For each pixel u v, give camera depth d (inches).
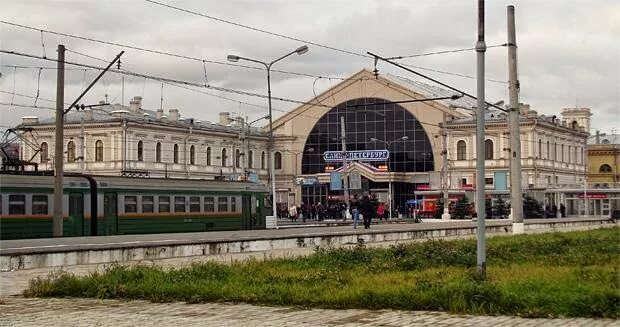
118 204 1684.3
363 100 4202.8
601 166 4909.0
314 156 4315.9
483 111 713.0
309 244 1483.8
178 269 855.1
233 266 863.7
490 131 3895.2
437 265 871.1
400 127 4121.6
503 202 3216.0
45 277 830.5
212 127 3993.6
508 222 2150.6
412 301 571.8
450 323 501.7
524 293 564.7
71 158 3553.2
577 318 509.7
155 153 3607.3
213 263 880.9
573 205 3403.1
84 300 665.0
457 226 2001.7
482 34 722.2
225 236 1513.3
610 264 832.3
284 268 854.5
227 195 2012.8
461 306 551.5
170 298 651.5
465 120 3937.0
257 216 2119.8
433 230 1860.2
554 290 576.4
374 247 1241.4
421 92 4089.6
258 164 4291.3
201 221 1916.8
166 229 1806.1
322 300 599.5
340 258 975.6
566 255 964.0
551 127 4018.2
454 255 960.9
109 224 1662.2
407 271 808.3
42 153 3582.7
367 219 2055.9
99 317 561.6
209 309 594.6
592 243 1214.3
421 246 1125.7
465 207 3179.1
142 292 674.2
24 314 582.2
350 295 598.5
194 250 1230.3
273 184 2361.0
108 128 3469.5
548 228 2122.3
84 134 3513.8
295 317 545.0
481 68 720.3
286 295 626.5
